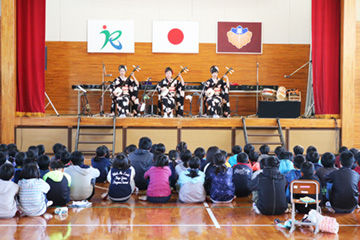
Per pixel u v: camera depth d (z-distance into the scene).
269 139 9.65
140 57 13.25
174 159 6.16
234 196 5.80
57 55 13.07
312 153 5.71
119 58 13.23
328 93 9.73
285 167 5.57
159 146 6.33
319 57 9.77
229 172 5.69
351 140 9.65
